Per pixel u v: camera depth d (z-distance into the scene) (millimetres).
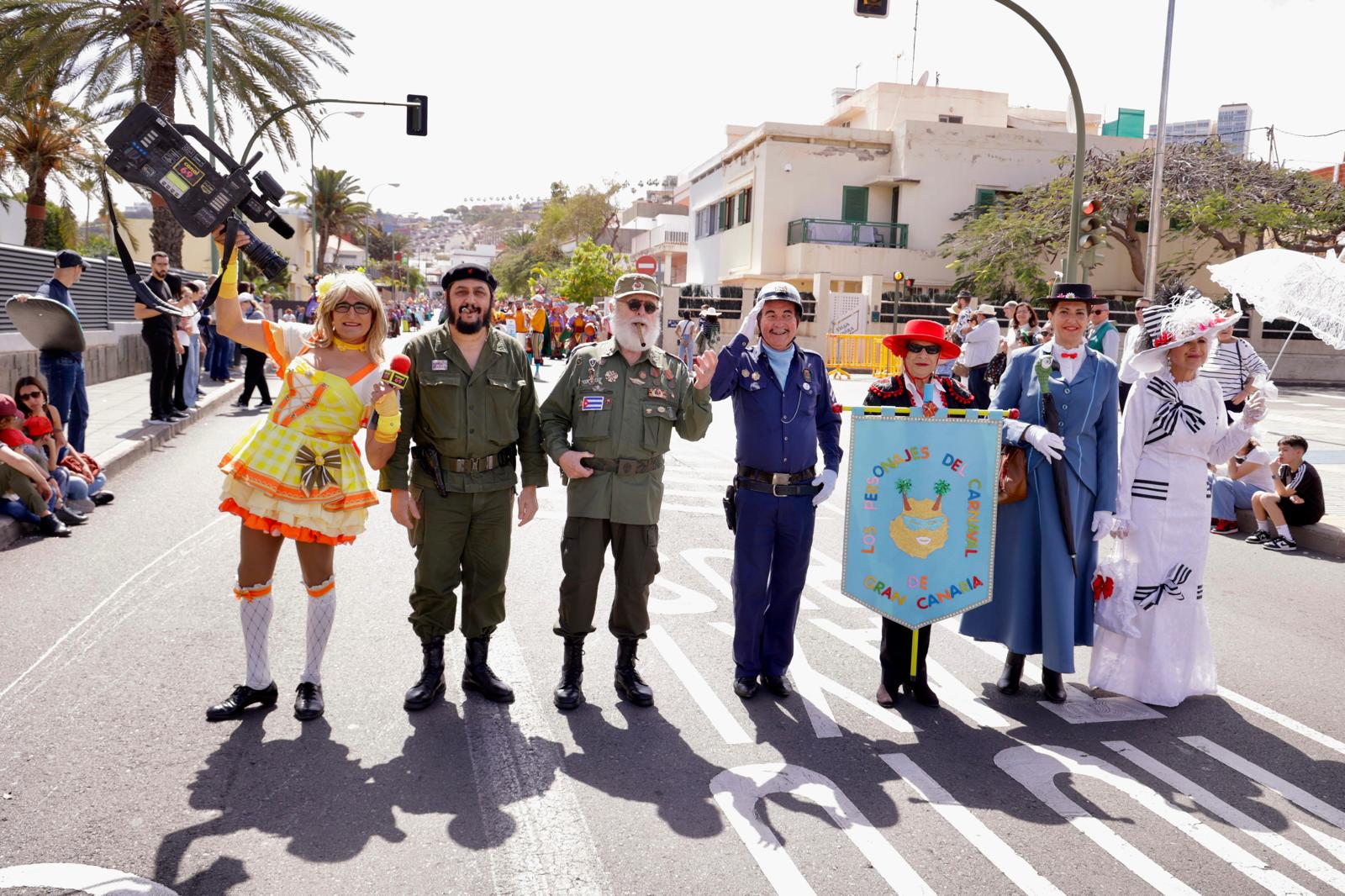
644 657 5016
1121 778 3816
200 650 4812
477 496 4297
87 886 2879
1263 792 3742
